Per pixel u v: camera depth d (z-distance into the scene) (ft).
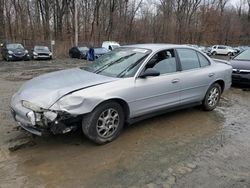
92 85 13.26
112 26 133.59
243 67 28.40
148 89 14.92
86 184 10.48
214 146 13.97
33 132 12.73
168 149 13.48
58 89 12.81
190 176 11.14
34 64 62.28
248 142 14.57
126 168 11.64
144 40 146.20
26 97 12.96
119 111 14.05
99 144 13.61
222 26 177.17
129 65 15.19
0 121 16.46
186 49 17.94
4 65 58.23
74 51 87.61
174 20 157.79
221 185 10.56
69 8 122.21
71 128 12.89
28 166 11.66
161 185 10.50
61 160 12.17
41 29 118.52
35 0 117.70
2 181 10.60
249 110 20.67
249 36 187.83
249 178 11.08
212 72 19.02
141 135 15.06
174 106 16.89
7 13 117.70
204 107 19.49
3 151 12.84
